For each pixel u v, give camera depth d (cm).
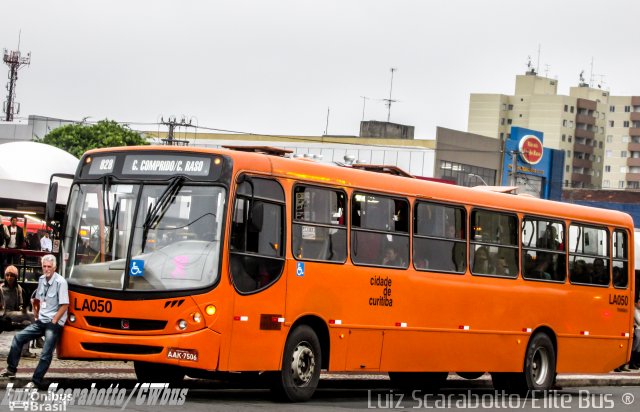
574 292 2531
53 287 1762
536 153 10794
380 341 2017
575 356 2548
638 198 11581
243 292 1736
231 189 1725
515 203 2372
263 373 1889
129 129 9281
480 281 2259
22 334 1828
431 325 2134
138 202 1750
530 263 2409
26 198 2995
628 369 3441
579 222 2558
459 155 10375
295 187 1847
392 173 2166
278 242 1808
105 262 1747
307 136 10731
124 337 1714
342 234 1941
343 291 1933
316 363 1889
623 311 2688
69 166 3133
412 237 2097
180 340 1686
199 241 1712
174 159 1756
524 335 2388
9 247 2888
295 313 1839
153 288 1705
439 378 2505
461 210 2222
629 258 2711
